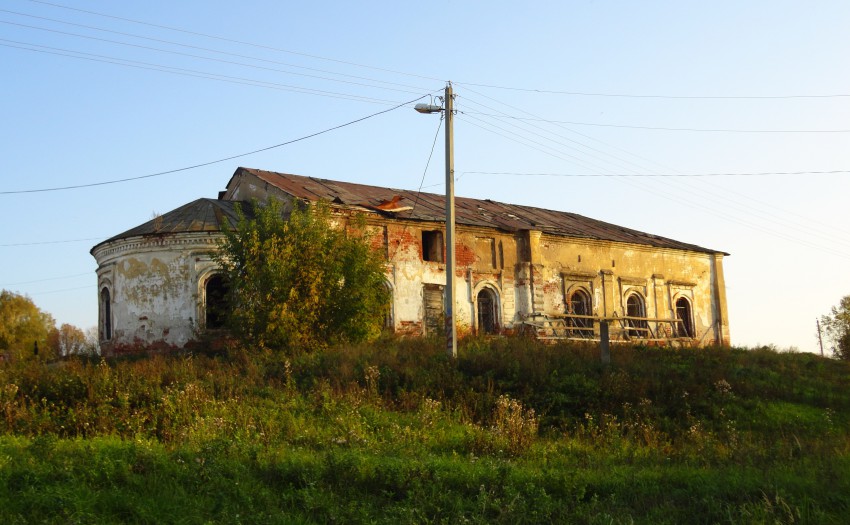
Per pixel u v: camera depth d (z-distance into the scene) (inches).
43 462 471.8
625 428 761.0
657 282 1692.9
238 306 1051.9
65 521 377.4
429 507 438.6
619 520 426.6
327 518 414.6
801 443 679.7
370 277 1098.1
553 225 1611.7
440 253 1384.1
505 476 484.4
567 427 765.3
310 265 1056.8
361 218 1167.0
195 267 1146.0
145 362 862.5
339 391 761.0
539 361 931.3
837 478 490.0
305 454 537.6
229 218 1211.9
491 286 1432.1
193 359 943.0
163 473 461.4
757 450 621.9
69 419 632.4
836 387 1005.2
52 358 1151.0
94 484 439.2
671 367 997.2
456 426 701.3
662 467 562.9
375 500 448.5
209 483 448.8
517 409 732.0
